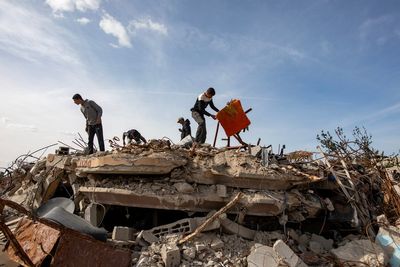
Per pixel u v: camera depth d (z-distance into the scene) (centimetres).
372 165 780
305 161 813
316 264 559
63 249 458
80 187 713
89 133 887
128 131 934
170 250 522
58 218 528
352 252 564
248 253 555
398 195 698
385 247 570
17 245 433
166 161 643
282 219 628
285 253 515
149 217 713
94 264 475
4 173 1051
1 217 420
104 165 662
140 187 648
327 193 739
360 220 673
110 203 663
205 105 888
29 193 815
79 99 873
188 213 650
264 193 634
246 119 790
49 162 815
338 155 792
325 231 706
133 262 527
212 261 529
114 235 589
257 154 693
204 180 654
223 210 592
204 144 812
